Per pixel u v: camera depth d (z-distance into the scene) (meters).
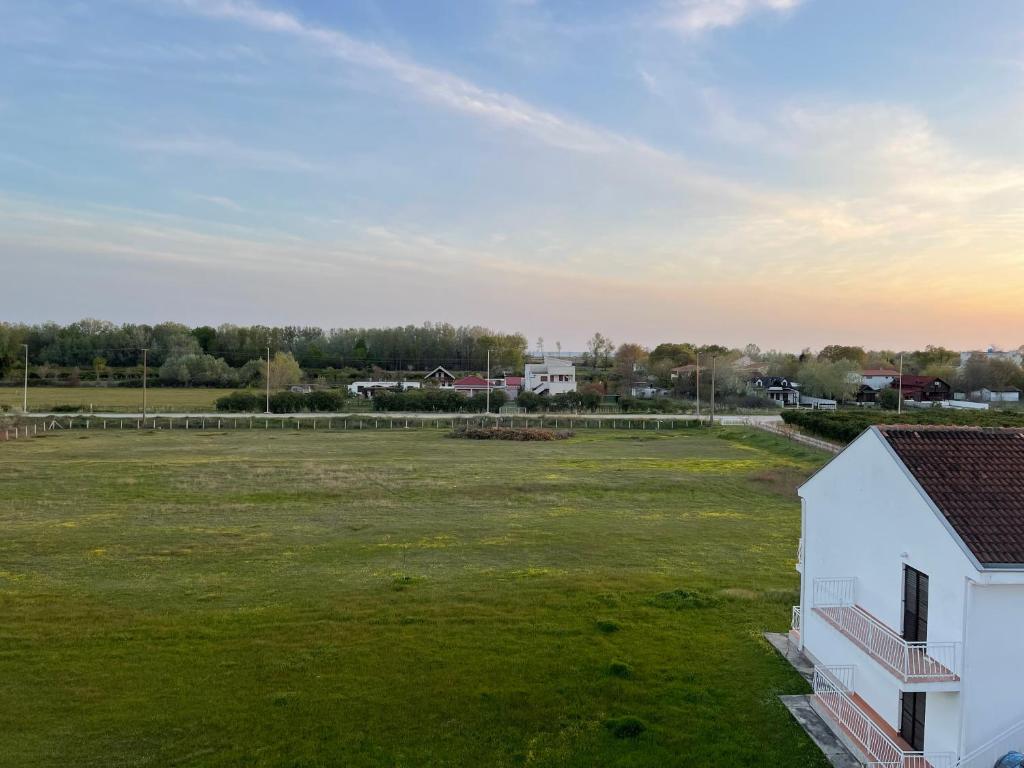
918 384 107.50
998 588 11.34
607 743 13.46
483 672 16.06
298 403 78.62
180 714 14.05
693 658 16.95
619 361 146.50
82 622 18.25
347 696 14.91
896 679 11.52
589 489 37.44
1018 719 11.48
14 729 13.37
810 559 16.95
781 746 13.39
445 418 73.44
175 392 104.06
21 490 35.06
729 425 69.94
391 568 23.31
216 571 22.70
